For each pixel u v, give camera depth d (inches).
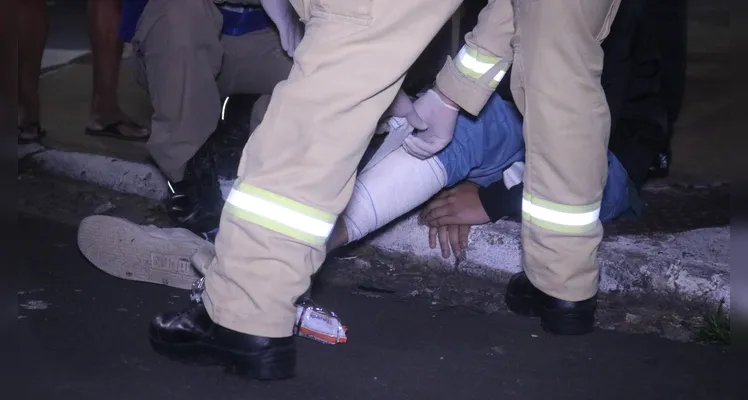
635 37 174.1
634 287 160.1
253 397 127.2
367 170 158.4
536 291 152.3
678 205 191.6
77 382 130.2
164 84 170.4
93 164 211.2
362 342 145.2
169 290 161.6
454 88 140.2
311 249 123.6
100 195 205.6
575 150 135.2
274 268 122.6
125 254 162.4
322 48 119.3
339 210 123.3
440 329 150.8
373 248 179.0
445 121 143.9
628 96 174.1
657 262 159.6
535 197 139.8
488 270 169.2
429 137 146.6
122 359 136.9
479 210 167.0
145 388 128.9
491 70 138.5
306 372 134.5
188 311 133.5
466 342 146.1
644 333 150.8
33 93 225.1
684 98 270.4
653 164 207.9
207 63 172.1
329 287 167.0
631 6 161.6
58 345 140.8
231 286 124.7
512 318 155.0
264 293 123.5
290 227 121.4
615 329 151.9
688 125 249.6
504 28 137.7
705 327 149.7
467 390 131.3
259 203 121.0
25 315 150.3
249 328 125.3
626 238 171.0
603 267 162.4
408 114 141.8
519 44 134.4
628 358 141.7
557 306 145.6
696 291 155.8
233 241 122.6
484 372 136.4
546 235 140.6
